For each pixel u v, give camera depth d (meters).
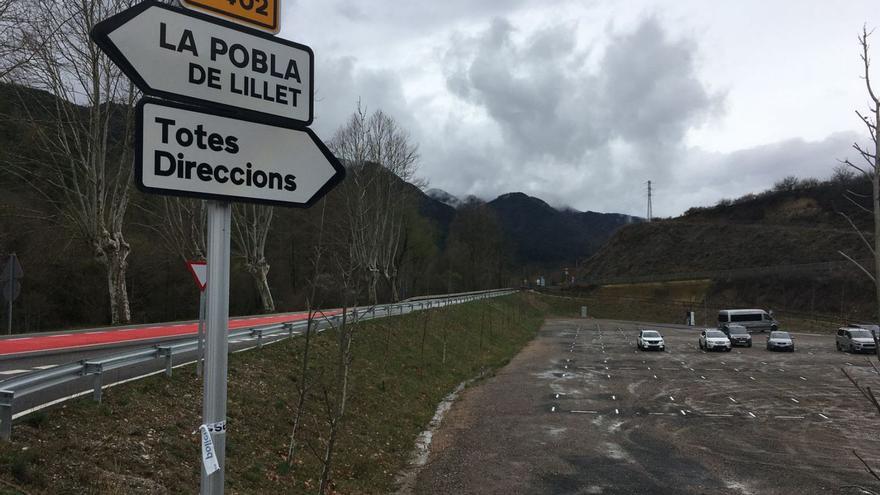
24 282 32.91
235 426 10.31
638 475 12.12
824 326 57.84
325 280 20.92
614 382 25.28
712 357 35.69
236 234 41.72
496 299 65.69
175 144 2.46
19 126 22.36
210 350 2.43
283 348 15.74
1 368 11.17
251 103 2.69
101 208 24.77
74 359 12.47
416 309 33.56
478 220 89.00
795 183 107.75
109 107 24.22
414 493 10.96
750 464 12.91
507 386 23.97
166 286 44.28
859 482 11.61
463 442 14.83
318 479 10.01
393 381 18.97
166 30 2.45
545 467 12.66
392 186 48.56
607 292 96.62
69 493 5.95
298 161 2.84
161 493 6.91
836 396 21.83
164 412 9.16
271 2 2.78
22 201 31.64
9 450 6.24
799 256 81.94
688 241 108.12
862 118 3.49
